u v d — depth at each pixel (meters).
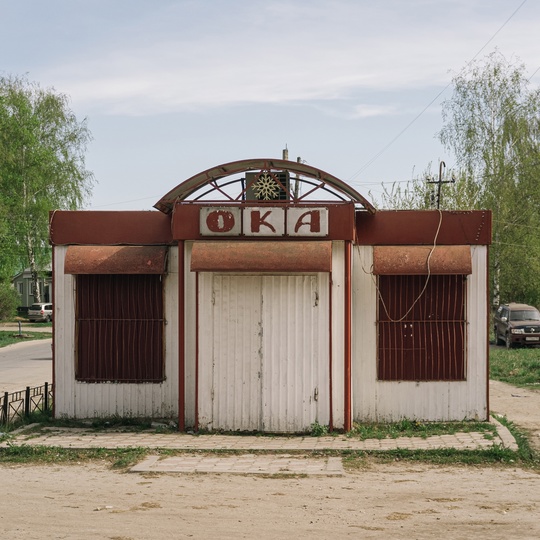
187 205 13.95
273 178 14.32
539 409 17.25
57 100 60.22
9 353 36.38
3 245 54.44
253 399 13.83
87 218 15.06
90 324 15.02
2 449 12.32
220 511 8.85
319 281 13.79
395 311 14.79
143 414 14.87
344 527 8.19
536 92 48.97
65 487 10.09
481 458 11.75
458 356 14.73
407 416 14.69
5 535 7.86
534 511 8.87
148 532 7.98
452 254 14.52
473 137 48.44
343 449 12.23
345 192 14.05
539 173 47.94
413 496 9.59
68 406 14.98
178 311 14.37
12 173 55.72
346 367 13.81
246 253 13.51
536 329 37.06
